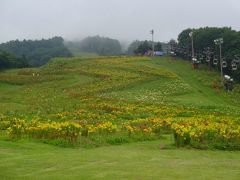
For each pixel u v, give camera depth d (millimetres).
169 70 87750
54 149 19016
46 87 73188
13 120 29297
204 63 108750
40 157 16219
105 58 104438
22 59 138875
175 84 69062
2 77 85688
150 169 14258
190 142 20594
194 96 61844
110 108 44875
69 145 20312
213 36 109062
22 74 90938
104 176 13156
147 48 160125
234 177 13289
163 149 19875
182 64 103562
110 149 19344
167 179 12844
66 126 21516
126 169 14195
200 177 13164
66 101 54250
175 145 20766
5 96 64688
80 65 93688
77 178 12922
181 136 20641
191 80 80375
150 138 24000
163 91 63531
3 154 16766
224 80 81000
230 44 101938
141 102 51406
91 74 80312
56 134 21344
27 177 13055
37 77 84688
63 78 80625
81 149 19344
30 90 71000
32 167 14430
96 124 28359
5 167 14375
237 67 87875
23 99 59688
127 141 22688
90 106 46625
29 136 21828
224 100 63594
